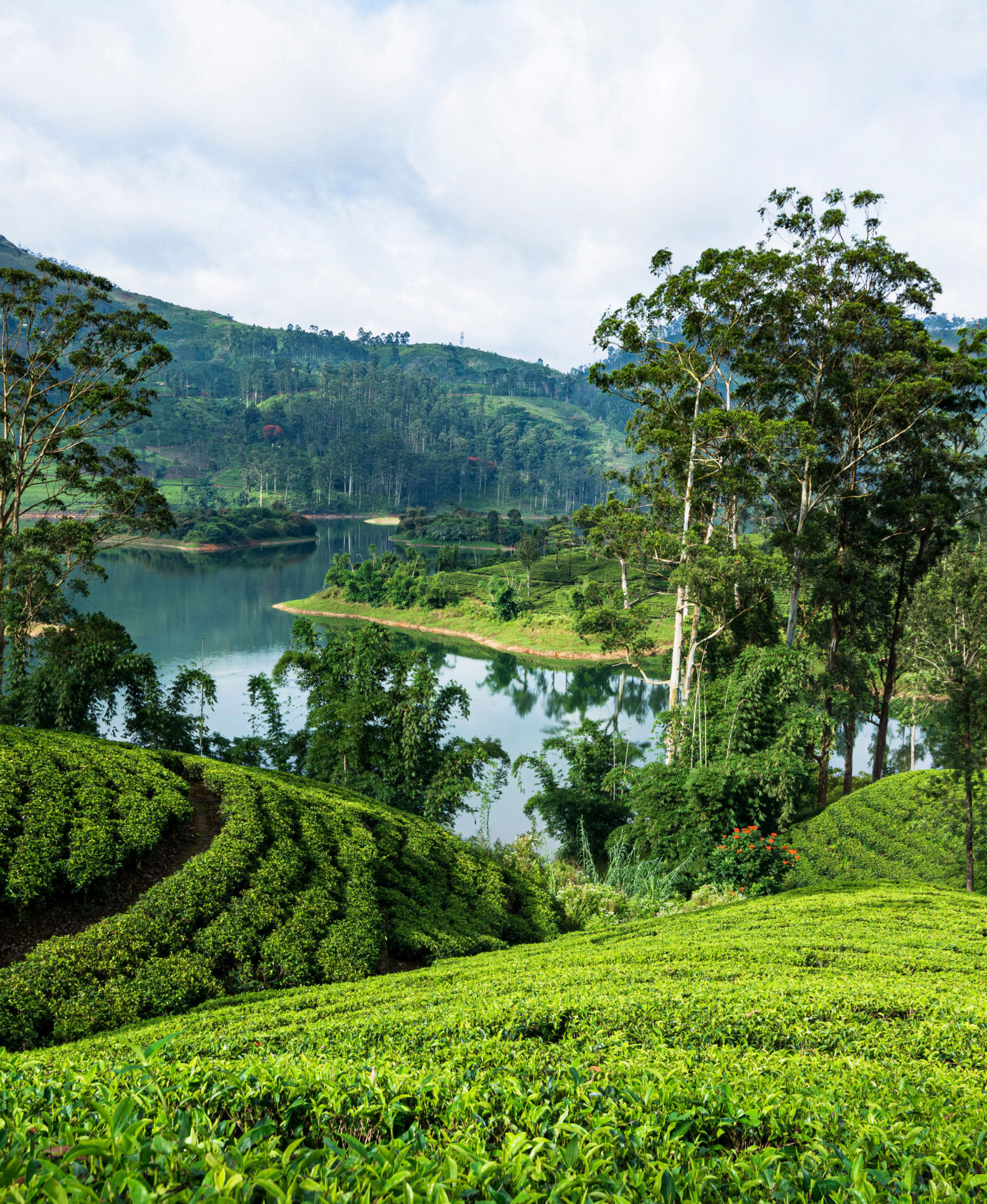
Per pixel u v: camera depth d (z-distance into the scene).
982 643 24.23
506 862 27.34
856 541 35.22
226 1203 2.45
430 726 28.86
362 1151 3.09
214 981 13.62
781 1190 3.31
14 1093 3.77
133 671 26.44
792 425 30.30
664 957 12.69
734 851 24.36
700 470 34.50
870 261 32.69
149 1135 3.21
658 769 28.02
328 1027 8.74
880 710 39.59
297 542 158.25
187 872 16.14
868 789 31.67
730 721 28.92
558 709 57.59
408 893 19.77
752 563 30.62
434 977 13.12
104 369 36.69
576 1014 8.26
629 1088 4.49
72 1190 2.48
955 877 24.83
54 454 35.66
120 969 13.37
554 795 32.00
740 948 12.85
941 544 34.78
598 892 24.03
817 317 33.28
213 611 91.25
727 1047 6.80
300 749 31.14
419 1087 4.32
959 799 24.44
